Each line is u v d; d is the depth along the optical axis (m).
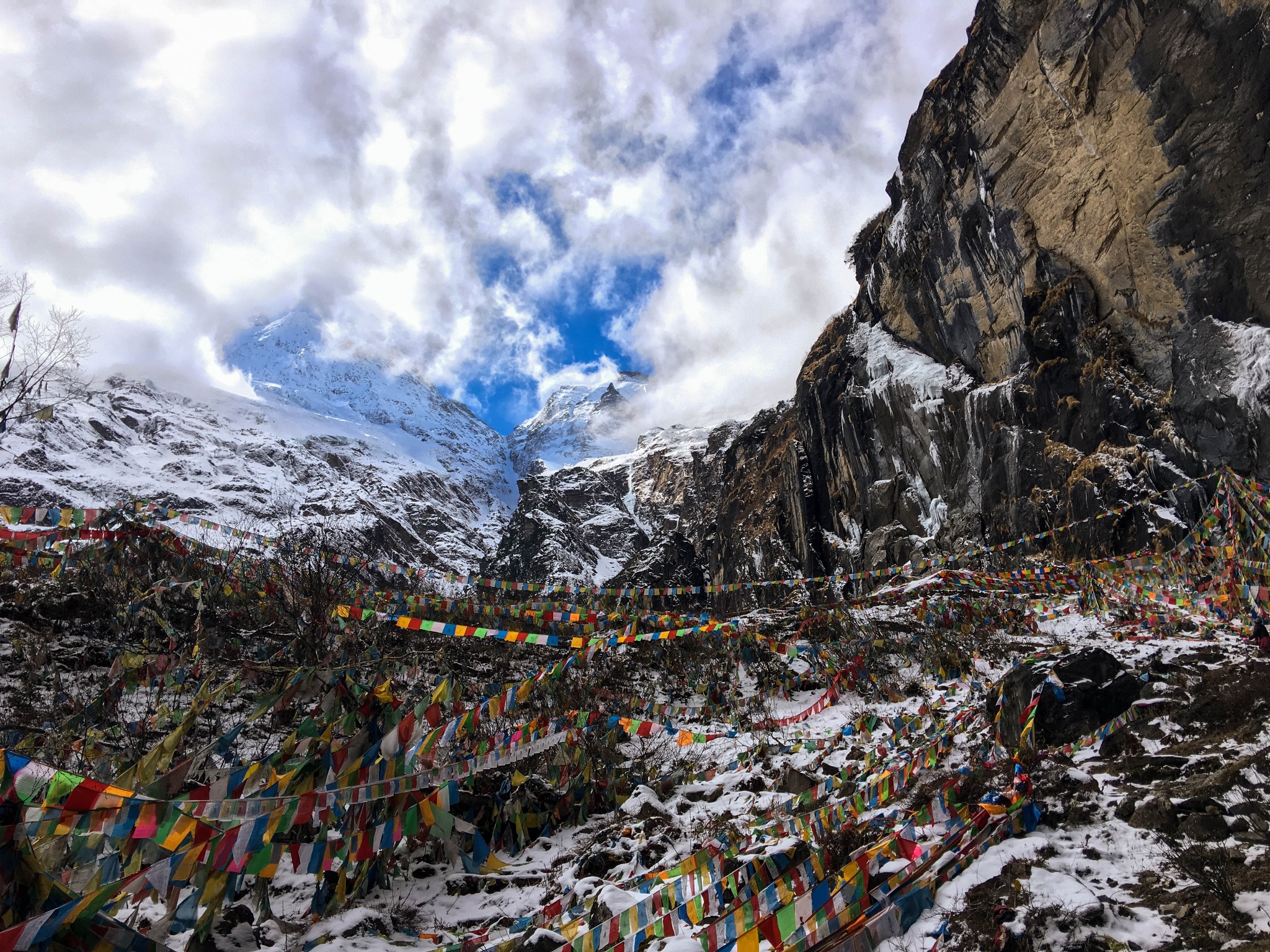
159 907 7.34
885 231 51.00
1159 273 28.88
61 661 13.66
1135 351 30.23
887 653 18.02
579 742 10.48
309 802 5.61
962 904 6.08
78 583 15.84
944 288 42.06
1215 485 24.48
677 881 6.22
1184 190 27.75
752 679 17.69
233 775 6.33
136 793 5.69
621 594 13.43
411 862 8.90
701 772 10.97
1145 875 6.16
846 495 49.34
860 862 5.86
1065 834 6.99
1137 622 15.91
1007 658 16.11
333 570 14.24
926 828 7.50
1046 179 34.41
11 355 21.02
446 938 7.20
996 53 36.16
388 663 10.48
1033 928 5.51
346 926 7.08
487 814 9.78
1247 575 13.75
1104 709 9.47
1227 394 24.75
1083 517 28.14
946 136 41.47
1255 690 9.25
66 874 5.49
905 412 43.28
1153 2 28.34
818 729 13.46
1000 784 7.97
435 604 12.73
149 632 13.94
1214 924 5.25
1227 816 6.66
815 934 5.28
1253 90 25.47
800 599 31.53
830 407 50.41
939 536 38.50
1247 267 25.67
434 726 6.92
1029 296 35.25
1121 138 30.28
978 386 39.59
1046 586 20.95
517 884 8.59
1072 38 31.81
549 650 17.75
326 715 6.96
